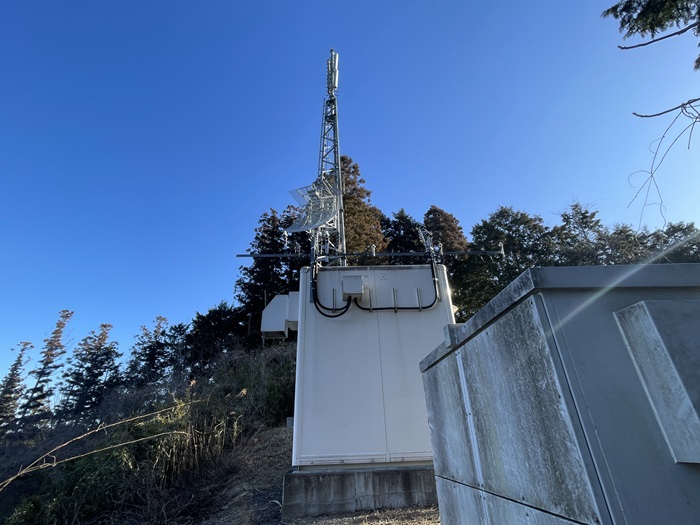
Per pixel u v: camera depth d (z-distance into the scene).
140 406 10.17
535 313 1.38
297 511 4.60
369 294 5.93
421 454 5.01
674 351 1.10
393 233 25.48
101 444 6.88
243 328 21.31
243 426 8.42
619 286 1.36
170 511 5.67
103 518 5.79
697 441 1.00
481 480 1.93
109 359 23.75
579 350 1.27
